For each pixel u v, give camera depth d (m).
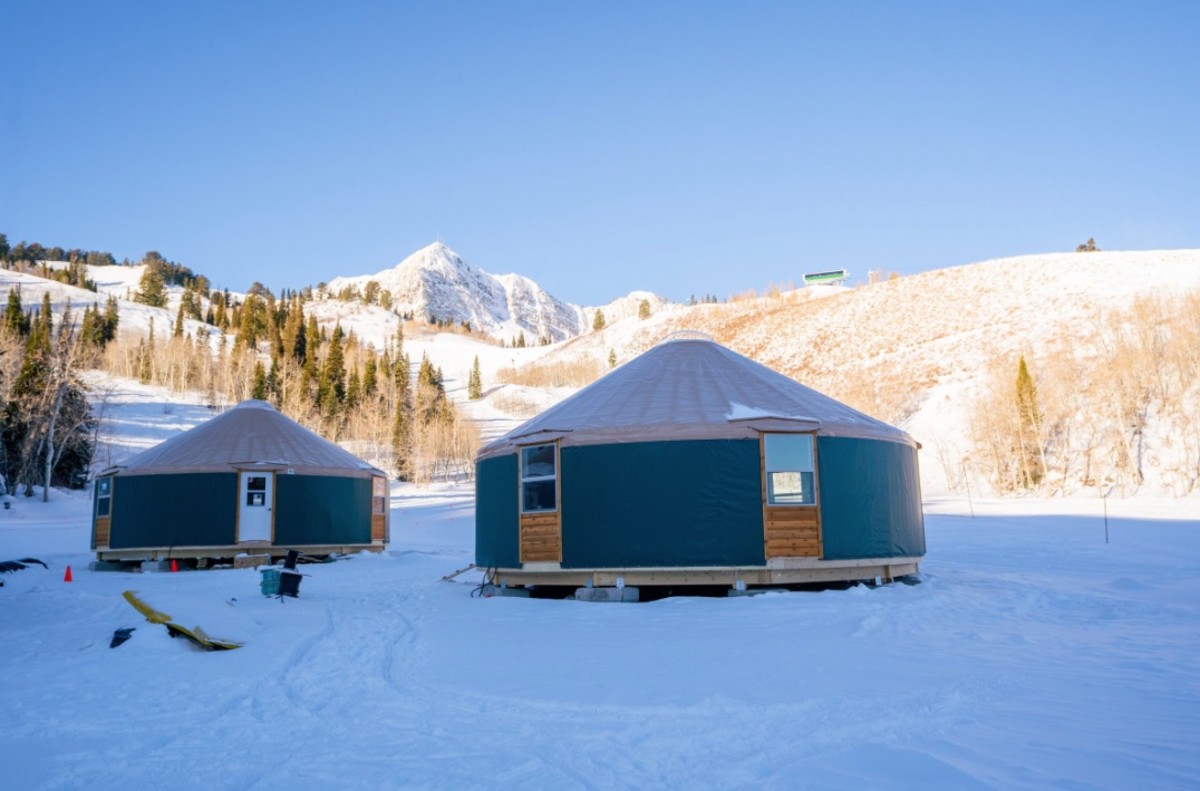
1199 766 4.49
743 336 97.75
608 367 112.44
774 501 12.33
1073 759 4.64
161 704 6.54
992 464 48.41
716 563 12.12
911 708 5.80
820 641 8.35
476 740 5.36
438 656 8.09
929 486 49.09
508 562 13.36
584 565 12.60
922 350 69.06
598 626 9.62
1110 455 45.22
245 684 7.16
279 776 4.77
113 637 9.36
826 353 79.44
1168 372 47.59
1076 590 12.77
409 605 12.09
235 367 80.88
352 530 21.88
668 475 12.39
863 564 12.80
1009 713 5.65
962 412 54.69
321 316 189.25
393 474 62.56
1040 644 8.20
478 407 94.69
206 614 9.68
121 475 19.97
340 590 14.16
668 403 13.25
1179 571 15.79
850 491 12.76
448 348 153.12
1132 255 78.19
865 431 13.10
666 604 11.39
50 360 46.34
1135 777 4.33
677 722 5.59
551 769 4.76
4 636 10.11
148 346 95.50
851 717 5.61
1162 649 7.93
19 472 42.62
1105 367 49.09
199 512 19.69
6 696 6.82
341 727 5.79
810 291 122.50
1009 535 24.92
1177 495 40.56
